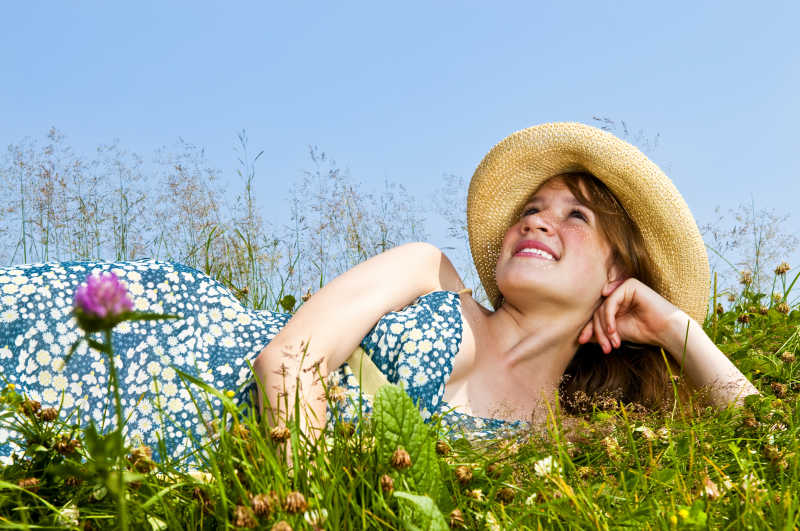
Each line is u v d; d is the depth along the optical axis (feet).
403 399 4.91
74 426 5.26
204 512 4.69
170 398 7.11
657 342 8.94
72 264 7.36
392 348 7.52
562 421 7.48
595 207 8.89
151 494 4.71
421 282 8.26
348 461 5.07
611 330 8.75
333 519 4.35
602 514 4.96
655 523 4.74
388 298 7.71
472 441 7.14
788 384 9.02
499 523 4.77
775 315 11.73
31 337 6.77
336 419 5.54
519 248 8.58
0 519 4.13
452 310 7.98
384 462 4.85
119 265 7.49
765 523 4.59
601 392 9.29
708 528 4.54
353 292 7.54
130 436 6.80
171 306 7.48
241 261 15.53
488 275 10.48
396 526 4.53
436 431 6.03
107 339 2.62
